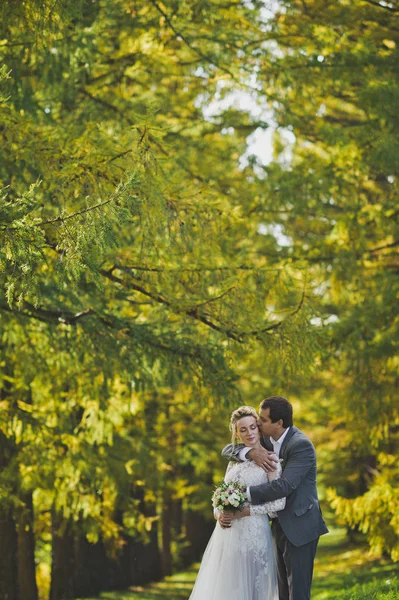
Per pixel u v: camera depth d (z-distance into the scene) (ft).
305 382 39.68
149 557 100.48
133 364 37.47
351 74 46.37
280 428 23.29
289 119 51.06
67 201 31.17
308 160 51.29
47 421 47.88
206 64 47.29
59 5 31.17
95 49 40.22
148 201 30.86
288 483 22.33
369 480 85.51
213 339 37.06
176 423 85.71
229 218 34.83
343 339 48.26
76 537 81.35
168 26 43.62
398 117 45.88
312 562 22.90
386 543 48.21
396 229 49.19
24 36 35.42
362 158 47.85
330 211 55.36
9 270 25.20
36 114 38.96
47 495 48.85
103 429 47.78
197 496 99.55
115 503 62.28
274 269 36.45
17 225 24.29
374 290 51.26
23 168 34.04
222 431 87.97
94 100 44.39
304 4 48.44
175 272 35.45
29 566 63.82
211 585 23.45
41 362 42.83
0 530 57.77
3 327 40.29
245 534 23.11
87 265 26.14
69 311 39.22
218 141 53.62
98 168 30.53
